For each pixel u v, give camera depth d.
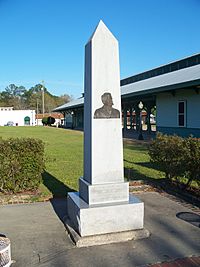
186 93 18.11
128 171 9.45
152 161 8.34
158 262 3.65
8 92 131.00
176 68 27.78
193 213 5.45
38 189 7.10
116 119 4.62
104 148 4.56
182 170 6.94
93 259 3.73
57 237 4.39
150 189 7.30
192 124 17.62
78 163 11.49
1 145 6.52
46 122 64.94
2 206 5.90
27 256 3.82
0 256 3.43
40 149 6.78
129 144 18.98
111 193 4.50
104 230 4.29
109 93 4.60
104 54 4.60
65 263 3.65
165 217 5.23
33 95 114.00
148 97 24.28
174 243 4.16
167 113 20.31
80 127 46.94
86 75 4.82
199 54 24.19
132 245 4.11
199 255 3.82
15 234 4.51
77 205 4.38
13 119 73.31
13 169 6.59
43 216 5.30
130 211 4.39
